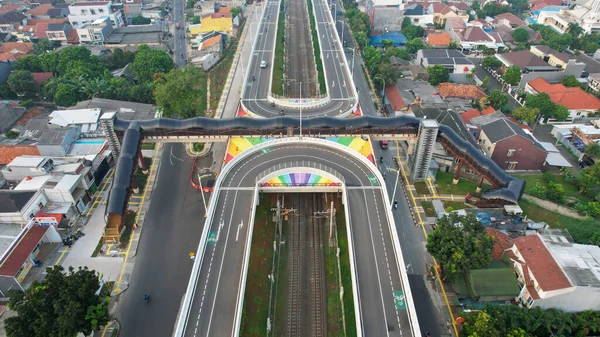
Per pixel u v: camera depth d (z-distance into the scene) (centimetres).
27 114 15450
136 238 10362
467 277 8806
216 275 8538
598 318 7794
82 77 16612
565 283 7800
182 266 9619
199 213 11194
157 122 12188
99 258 9781
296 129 12556
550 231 10081
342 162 11662
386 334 7481
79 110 14225
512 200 10738
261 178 10775
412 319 7631
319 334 8325
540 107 15325
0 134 14025
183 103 14400
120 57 19350
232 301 8038
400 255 8688
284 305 8900
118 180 10725
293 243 10388
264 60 19562
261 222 10856
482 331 7281
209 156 13625
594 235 9575
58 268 7688
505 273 8562
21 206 9969
